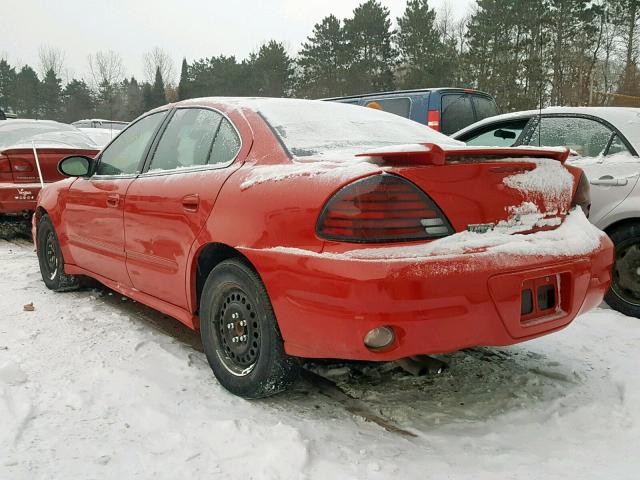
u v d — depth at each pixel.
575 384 3.16
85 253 4.43
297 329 2.57
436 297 2.33
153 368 3.30
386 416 2.85
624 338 3.80
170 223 3.32
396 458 2.43
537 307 2.61
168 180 3.45
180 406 2.85
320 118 3.37
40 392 2.94
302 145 2.97
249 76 47.91
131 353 3.52
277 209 2.64
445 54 36.69
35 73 66.56
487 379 3.24
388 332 2.37
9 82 68.25
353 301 2.32
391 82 40.78
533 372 3.33
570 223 2.93
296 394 3.06
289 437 2.51
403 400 3.01
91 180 4.38
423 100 8.21
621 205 4.30
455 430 2.71
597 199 4.43
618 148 4.50
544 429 2.71
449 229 2.48
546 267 2.59
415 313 2.31
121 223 3.84
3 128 8.70
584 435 2.64
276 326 2.74
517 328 2.53
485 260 2.43
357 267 2.32
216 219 2.96
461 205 2.53
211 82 49.00
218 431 2.59
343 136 3.19
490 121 5.35
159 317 4.35
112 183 4.06
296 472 2.29
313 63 43.97
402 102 8.44
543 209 2.82
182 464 2.35
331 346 2.46
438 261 2.35
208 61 49.66
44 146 7.37
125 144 4.20
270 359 2.76
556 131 4.86
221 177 3.06
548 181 2.85
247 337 2.92
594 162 4.52
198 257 3.16
